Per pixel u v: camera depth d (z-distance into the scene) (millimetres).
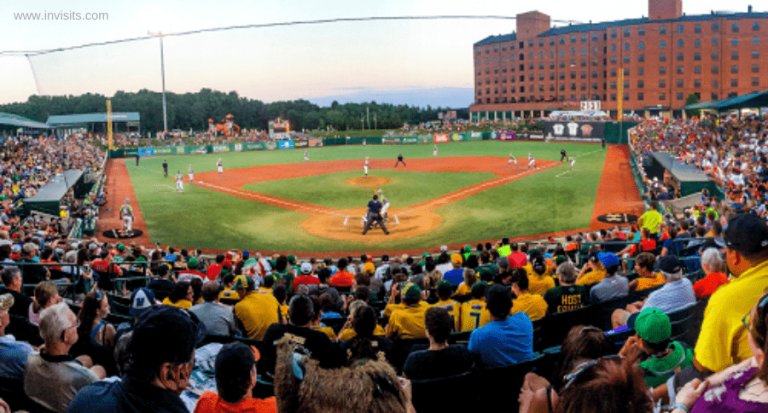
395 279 11789
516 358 6293
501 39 141750
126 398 3115
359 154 79125
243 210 40375
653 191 37031
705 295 7535
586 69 128625
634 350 4625
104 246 21516
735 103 49438
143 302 6848
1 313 6016
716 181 34938
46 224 29250
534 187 46625
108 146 81562
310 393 2271
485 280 11250
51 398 4801
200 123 164000
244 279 9133
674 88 99375
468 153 75562
